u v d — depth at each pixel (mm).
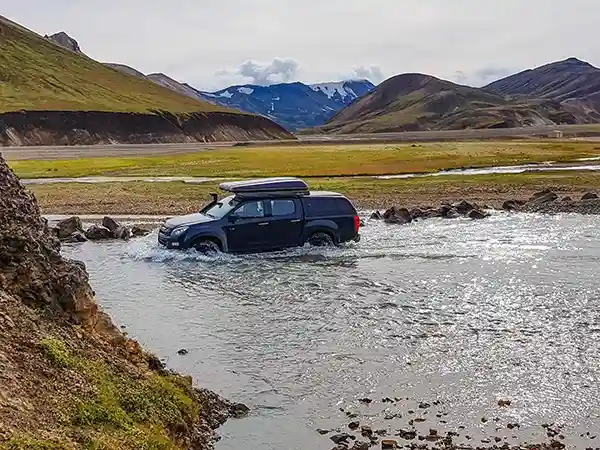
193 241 20875
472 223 27688
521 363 10922
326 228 21984
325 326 13250
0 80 182125
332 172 54031
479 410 9078
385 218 28562
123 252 21875
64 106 165500
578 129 196000
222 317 14047
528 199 34688
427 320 13562
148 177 51625
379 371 10680
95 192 40250
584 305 14555
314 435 8422
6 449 5480
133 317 14164
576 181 42906
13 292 8406
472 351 11586
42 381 7059
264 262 20078
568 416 8844
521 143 104000
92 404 7055
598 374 10375
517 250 21500
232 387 10109
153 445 6859
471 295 15586
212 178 50156
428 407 9227
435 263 19516
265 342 12281
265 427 8680
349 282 17156
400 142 117438
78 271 9734
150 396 8008
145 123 168375
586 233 24797
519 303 14797
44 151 102812
